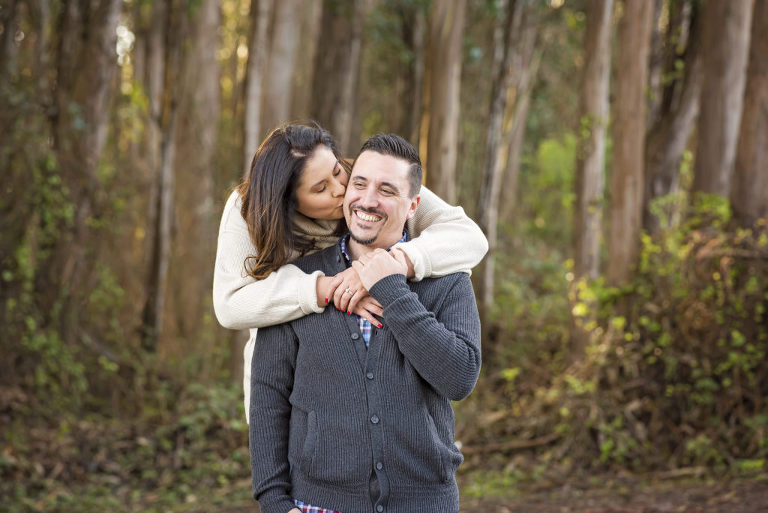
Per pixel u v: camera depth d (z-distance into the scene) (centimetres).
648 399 679
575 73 1568
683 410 662
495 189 1031
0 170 747
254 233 220
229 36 1441
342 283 207
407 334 198
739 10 738
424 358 197
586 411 679
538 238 1677
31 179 757
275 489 209
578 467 661
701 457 628
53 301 799
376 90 1464
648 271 701
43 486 629
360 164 210
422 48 1204
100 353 843
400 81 1287
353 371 205
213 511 581
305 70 1216
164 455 709
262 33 913
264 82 1006
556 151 1766
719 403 648
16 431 693
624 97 739
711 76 753
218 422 753
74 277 812
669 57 883
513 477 655
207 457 704
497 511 543
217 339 1004
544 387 812
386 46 1287
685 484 594
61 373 795
